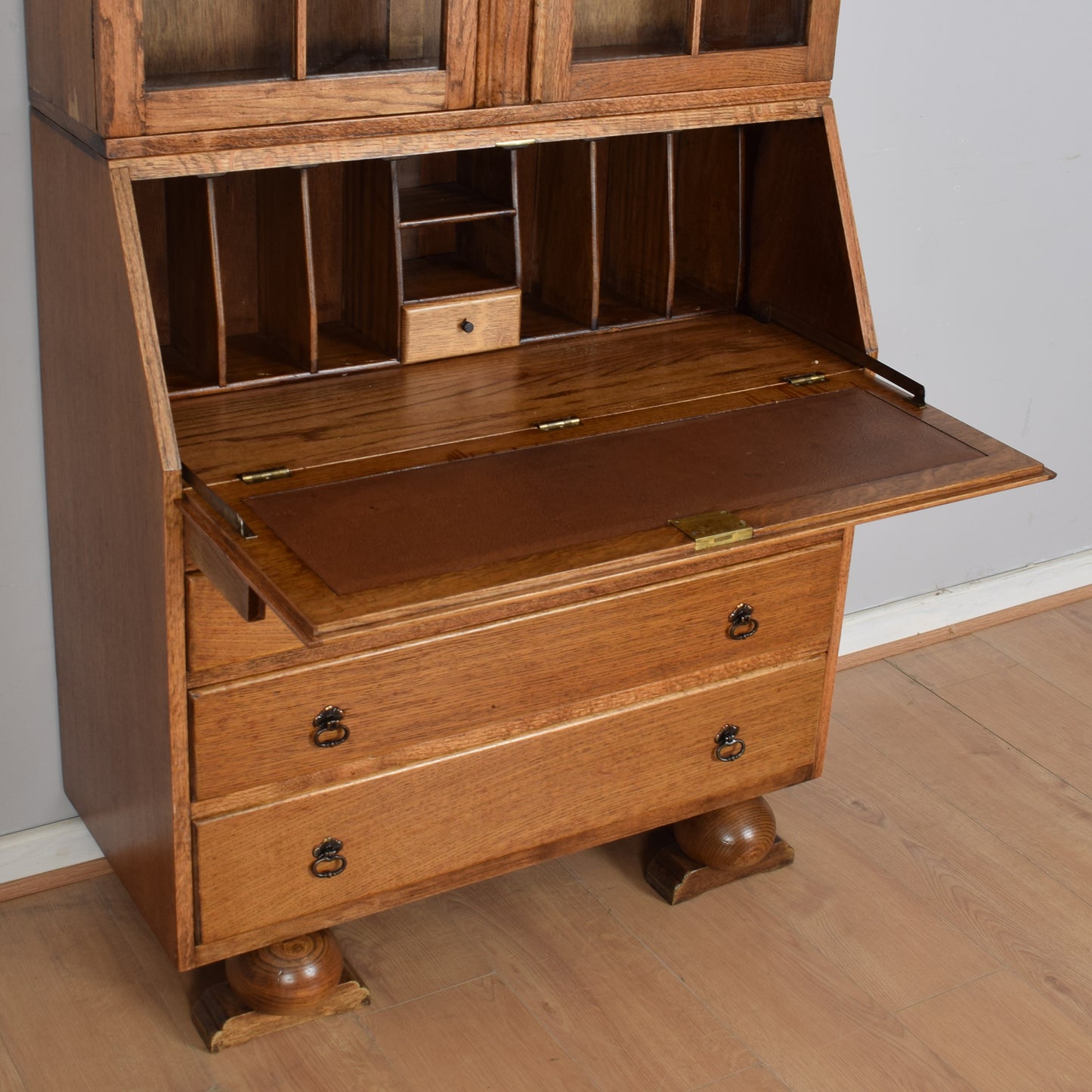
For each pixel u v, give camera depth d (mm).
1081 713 3125
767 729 2396
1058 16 2830
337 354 2135
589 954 2379
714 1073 2160
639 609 2105
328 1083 2104
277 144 1798
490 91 1918
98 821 2289
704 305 2424
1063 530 3502
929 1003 2316
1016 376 3205
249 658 1858
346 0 1803
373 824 2064
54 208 1909
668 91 2049
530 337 2252
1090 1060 2225
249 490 1784
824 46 2146
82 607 2143
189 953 2029
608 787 2260
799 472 1916
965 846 2691
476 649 1994
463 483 1843
